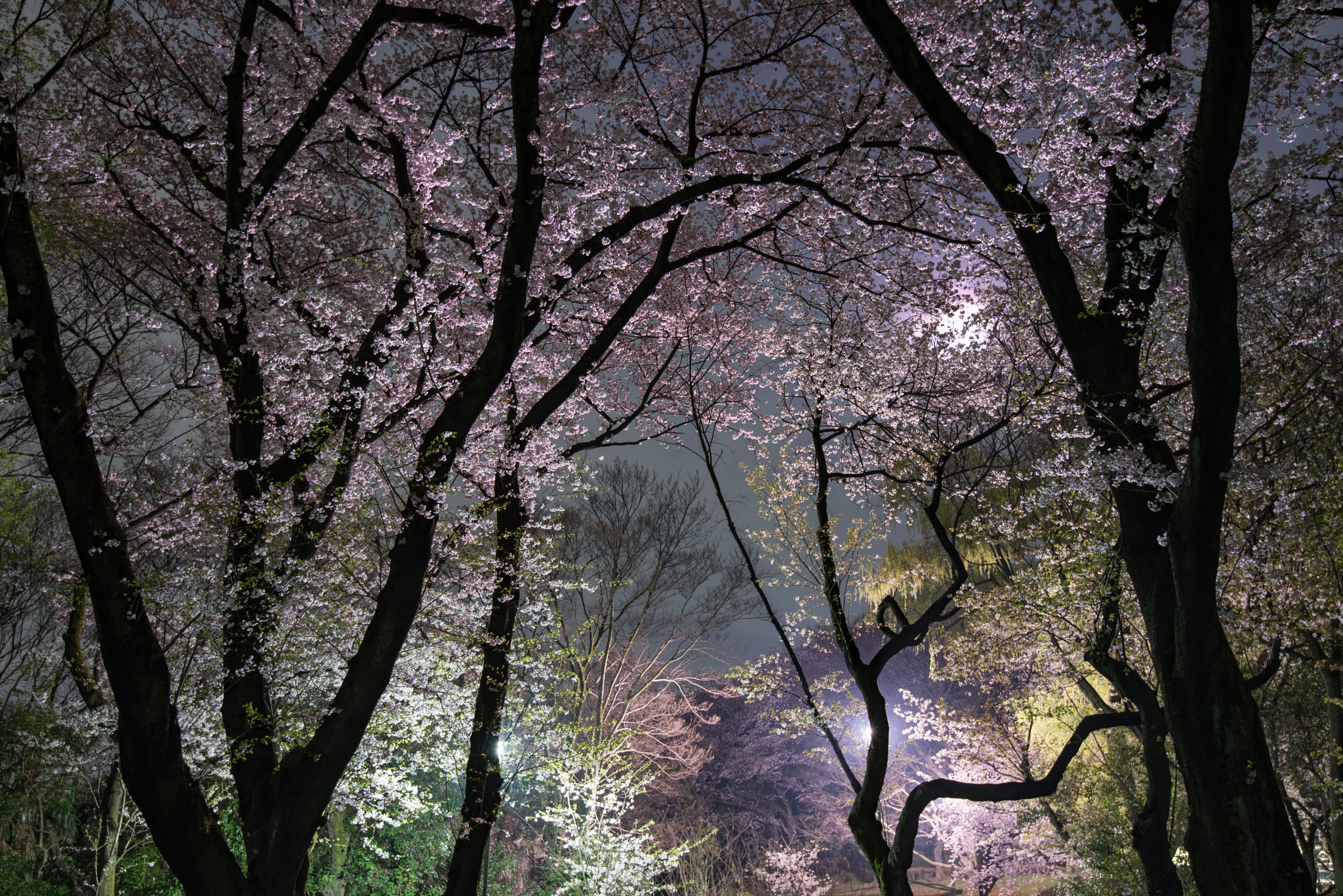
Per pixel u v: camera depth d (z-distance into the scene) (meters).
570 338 10.75
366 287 8.57
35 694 10.58
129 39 8.73
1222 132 3.77
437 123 9.20
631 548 20.83
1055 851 13.66
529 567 8.59
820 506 7.91
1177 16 7.98
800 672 7.72
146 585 5.18
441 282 7.95
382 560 7.54
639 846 12.16
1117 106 6.06
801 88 9.09
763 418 11.34
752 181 7.59
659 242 10.41
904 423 8.91
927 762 19.98
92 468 4.82
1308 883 4.11
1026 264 8.24
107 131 8.53
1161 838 7.72
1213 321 4.06
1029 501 7.50
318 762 5.18
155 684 4.71
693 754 22.20
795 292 10.66
